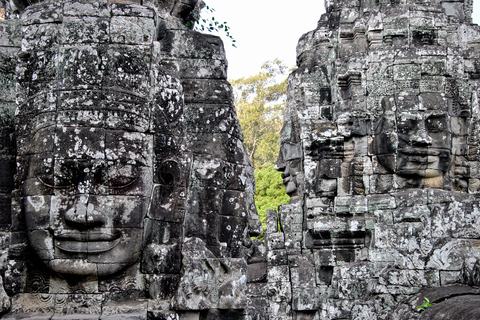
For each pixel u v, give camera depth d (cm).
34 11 758
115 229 709
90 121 715
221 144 861
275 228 1439
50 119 719
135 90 739
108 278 725
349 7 1470
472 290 831
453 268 879
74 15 742
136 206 720
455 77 1354
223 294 728
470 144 1335
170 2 877
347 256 1329
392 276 917
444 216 896
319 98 1455
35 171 713
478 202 884
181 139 770
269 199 2334
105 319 690
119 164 714
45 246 704
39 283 722
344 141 1370
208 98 868
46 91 730
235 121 888
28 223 712
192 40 877
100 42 738
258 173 2427
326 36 1477
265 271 1362
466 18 1440
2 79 780
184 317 714
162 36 859
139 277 734
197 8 1005
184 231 796
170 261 734
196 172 834
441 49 1357
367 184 1345
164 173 750
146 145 738
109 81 729
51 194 705
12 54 788
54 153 707
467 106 1348
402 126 1327
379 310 918
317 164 1391
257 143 2850
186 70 870
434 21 1380
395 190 1327
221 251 826
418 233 908
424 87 1343
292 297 1331
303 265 1355
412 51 1356
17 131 746
